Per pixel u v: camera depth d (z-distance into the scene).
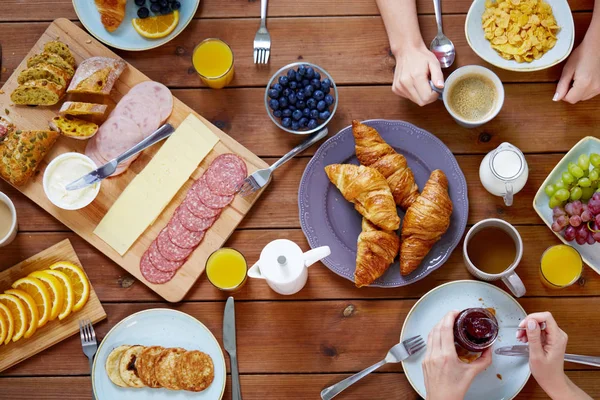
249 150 1.30
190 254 1.28
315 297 1.28
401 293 1.27
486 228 1.23
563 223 1.21
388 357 1.22
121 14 1.30
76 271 1.27
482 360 1.15
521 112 1.30
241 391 1.26
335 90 1.26
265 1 1.31
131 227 1.28
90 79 1.27
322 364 1.26
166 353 1.24
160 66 1.33
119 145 1.29
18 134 1.27
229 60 1.28
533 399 1.24
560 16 1.26
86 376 1.26
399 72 1.26
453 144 1.30
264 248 1.18
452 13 1.32
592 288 1.26
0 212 1.28
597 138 1.29
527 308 1.26
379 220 1.19
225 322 1.25
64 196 1.26
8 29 1.34
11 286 1.27
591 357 1.20
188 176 1.29
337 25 1.32
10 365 1.25
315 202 1.27
